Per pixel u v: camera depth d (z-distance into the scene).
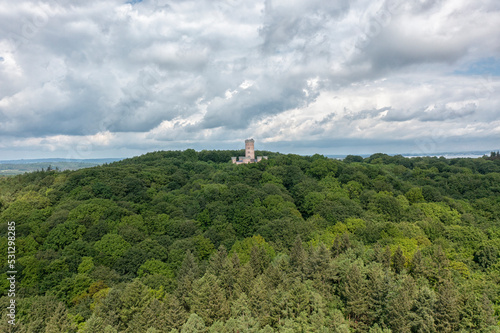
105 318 56.97
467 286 63.75
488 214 124.56
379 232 93.44
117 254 87.50
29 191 123.25
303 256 69.00
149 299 62.41
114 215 104.06
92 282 75.81
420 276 65.69
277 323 55.44
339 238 79.88
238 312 55.69
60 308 58.59
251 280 64.19
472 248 89.62
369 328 53.78
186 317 56.31
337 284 64.75
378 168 184.75
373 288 57.28
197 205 124.69
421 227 101.56
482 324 50.53
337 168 168.88
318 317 52.06
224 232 106.81
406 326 51.19
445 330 50.94
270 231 99.00
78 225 95.31
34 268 78.06
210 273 70.12
